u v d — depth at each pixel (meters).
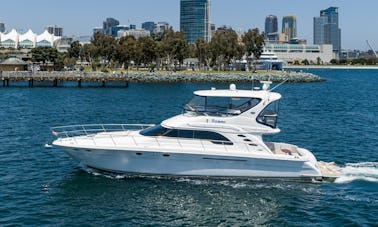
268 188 22.28
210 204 20.31
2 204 20.02
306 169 22.88
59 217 18.70
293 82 136.50
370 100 74.62
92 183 22.83
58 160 27.69
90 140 24.00
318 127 43.31
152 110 57.34
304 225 18.33
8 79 95.62
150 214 19.16
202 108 24.02
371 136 38.09
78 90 90.31
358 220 18.78
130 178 23.44
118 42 164.62
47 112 53.25
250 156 22.52
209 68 166.00
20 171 25.25
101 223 18.19
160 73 128.62
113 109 57.78
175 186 22.39
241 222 18.58
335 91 98.00
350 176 24.33
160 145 23.06
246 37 160.50
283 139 36.66
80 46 180.25
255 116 23.31
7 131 38.41
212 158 22.70
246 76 130.25
